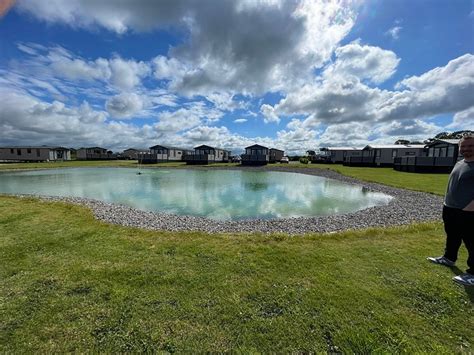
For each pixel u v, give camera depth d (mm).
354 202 13469
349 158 42844
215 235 6336
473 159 3719
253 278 3879
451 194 3947
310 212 11391
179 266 4297
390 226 7891
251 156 47875
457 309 3082
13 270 4078
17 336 2605
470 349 2453
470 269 3713
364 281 3764
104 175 28812
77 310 3033
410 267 4242
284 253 4918
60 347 2467
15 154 56312
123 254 4836
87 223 7316
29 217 7988
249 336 2639
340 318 2922
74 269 4125
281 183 21453
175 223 8680
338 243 5566
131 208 11508
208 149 52844
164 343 2531
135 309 3070
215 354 2412
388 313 3010
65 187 19172
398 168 31812
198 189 18219
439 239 5820
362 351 2447
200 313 3008
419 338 2605
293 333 2684
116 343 2525
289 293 3445
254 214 11078
